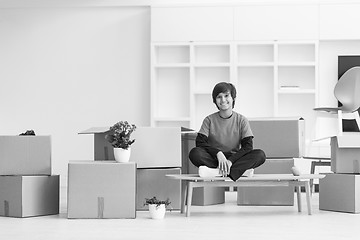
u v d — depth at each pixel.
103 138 5.33
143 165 5.20
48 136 5.09
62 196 7.13
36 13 8.92
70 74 8.88
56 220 4.69
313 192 7.39
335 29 8.31
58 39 8.89
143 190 5.22
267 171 5.64
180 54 8.73
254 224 4.41
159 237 3.80
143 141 5.20
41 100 8.91
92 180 4.78
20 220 4.70
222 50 8.66
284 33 8.38
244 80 8.65
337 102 8.52
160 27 8.54
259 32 8.42
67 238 3.78
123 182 4.79
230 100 5.17
